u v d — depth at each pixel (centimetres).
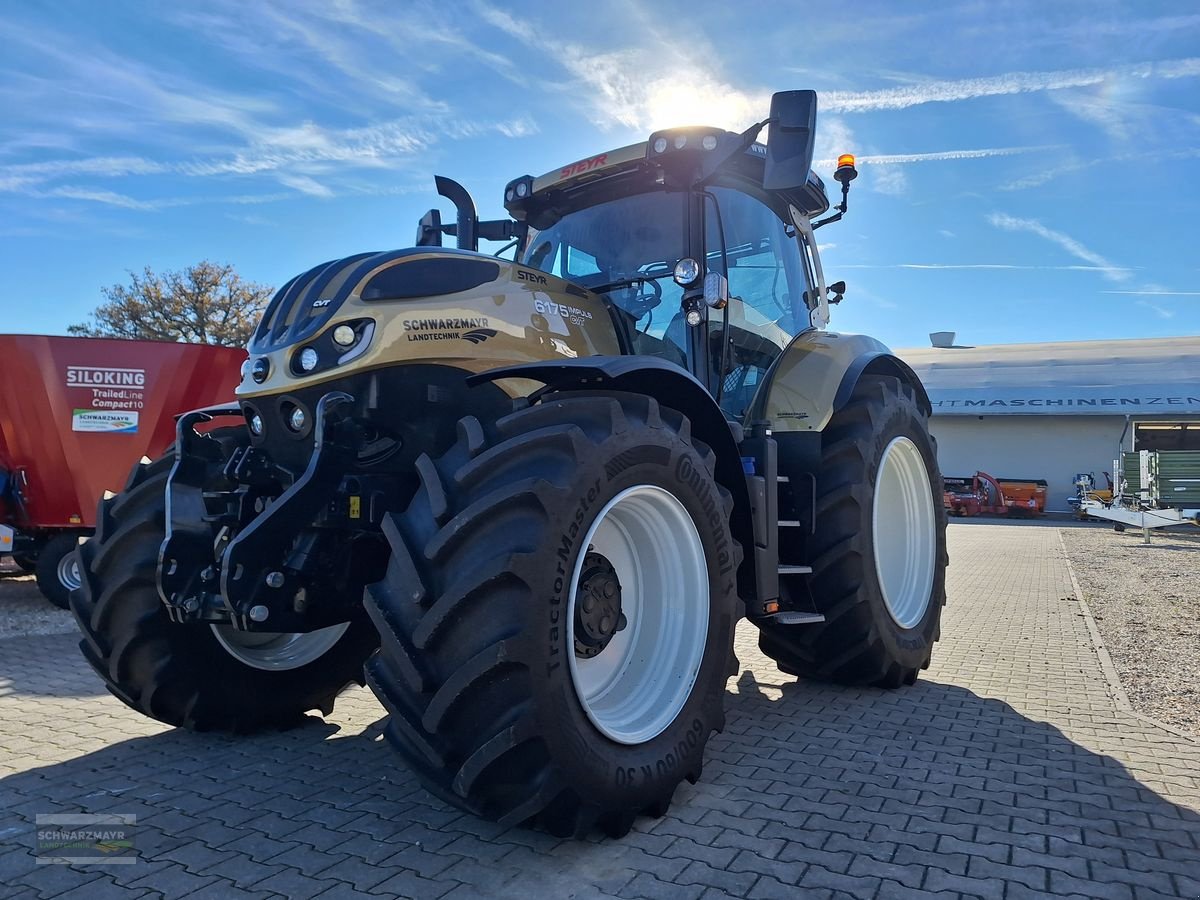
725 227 419
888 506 486
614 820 253
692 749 281
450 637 233
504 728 227
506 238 464
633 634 300
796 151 321
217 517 305
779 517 406
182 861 241
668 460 281
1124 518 1642
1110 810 279
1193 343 3266
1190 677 471
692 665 291
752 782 304
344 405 283
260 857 244
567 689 237
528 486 236
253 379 298
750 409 421
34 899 220
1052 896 223
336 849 249
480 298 312
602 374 259
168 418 779
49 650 550
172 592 302
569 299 357
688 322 373
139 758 331
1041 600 775
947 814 275
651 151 381
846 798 289
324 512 278
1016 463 2655
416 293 297
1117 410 2520
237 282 3322
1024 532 1766
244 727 361
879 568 424
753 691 439
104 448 757
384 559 304
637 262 397
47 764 324
